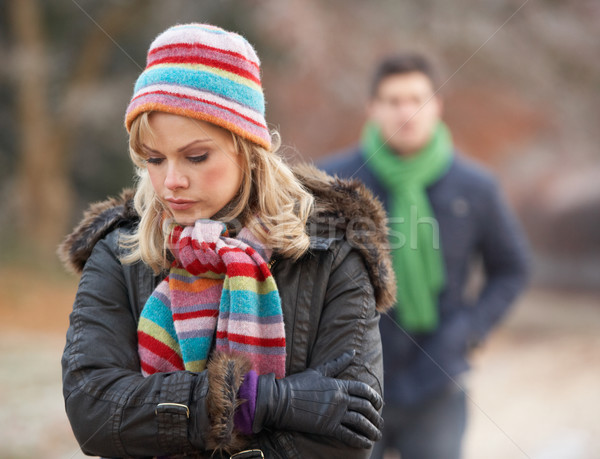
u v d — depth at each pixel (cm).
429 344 1252
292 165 776
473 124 4909
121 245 707
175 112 644
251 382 639
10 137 5475
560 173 5684
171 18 5150
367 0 4712
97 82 5316
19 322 3419
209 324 674
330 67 4697
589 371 2730
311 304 689
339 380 657
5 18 5256
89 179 5794
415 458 1235
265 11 4641
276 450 653
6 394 1955
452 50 4691
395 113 1330
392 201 1334
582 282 6238
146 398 638
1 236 4628
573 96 4984
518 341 3934
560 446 1855
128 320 694
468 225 1315
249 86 673
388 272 718
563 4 5072
